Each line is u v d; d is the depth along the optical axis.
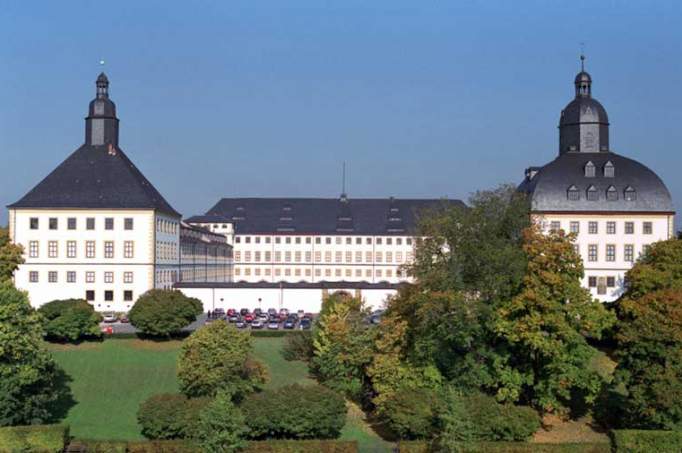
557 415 82.88
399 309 88.31
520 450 71.25
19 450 69.75
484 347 82.69
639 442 71.06
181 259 167.50
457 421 70.81
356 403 88.50
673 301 79.12
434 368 82.81
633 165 143.88
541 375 81.50
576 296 80.00
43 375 77.19
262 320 130.75
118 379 94.31
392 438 79.44
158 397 75.94
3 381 72.88
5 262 108.31
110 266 144.00
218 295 145.75
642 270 98.75
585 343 82.44
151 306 108.50
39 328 78.56
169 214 156.75
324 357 89.62
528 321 78.50
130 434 77.75
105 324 131.00
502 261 80.69
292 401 75.31
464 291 83.44
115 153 151.50
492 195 86.88
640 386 74.81
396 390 81.50
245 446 71.19
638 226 139.88
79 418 82.50
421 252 86.44
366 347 86.88
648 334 75.25
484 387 82.94
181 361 82.44
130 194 145.75
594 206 139.62
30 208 143.38
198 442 69.88
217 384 80.06
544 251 80.62
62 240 144.25
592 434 79.44
